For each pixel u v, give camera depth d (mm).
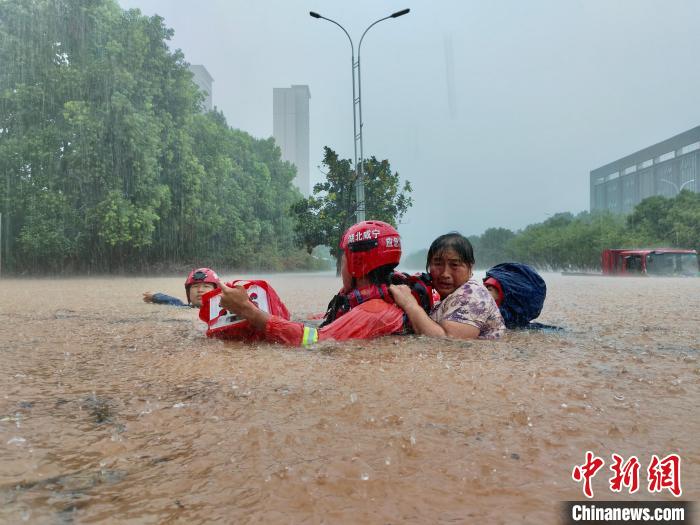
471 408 1558
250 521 860
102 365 2289
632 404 1614
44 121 26000
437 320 3404
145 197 27719
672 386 1866
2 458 1142
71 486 999
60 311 5391
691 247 34719
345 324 3125
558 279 21688
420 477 1049
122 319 4508
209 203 33969
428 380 1953
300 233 30938
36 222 25406
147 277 28875
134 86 27781
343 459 1139
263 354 2578
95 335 3393
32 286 14180
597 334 3518
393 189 28578
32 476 1046
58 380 1973
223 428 1356
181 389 1813
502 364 2309
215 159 35531
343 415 1479
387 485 1010
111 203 25297
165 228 31672
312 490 982
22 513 882
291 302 7473
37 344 2969
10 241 27125
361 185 23422
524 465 1116
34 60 25844
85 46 27516
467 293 3326
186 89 31938
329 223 28844
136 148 26266
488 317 3312
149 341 3098
